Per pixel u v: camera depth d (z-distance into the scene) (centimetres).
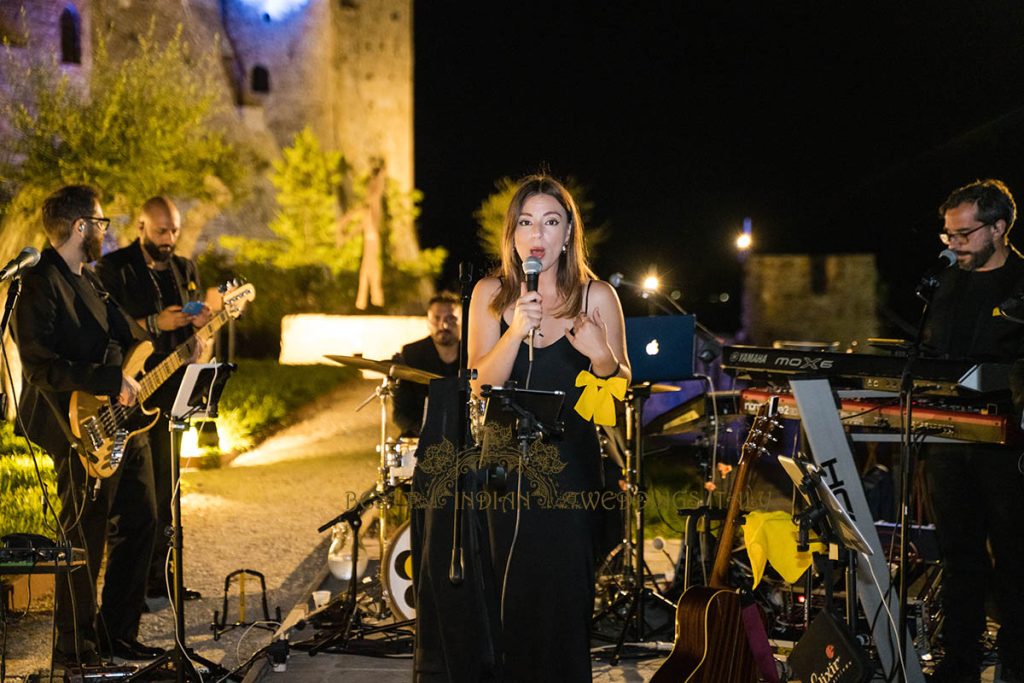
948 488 428
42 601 411
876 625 394
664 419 550
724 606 383
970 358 428
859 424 436
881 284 1595
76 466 457
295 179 2311
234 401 1307
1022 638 416
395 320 1800
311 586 593
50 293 450
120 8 2119
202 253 2362
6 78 1429
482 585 350
